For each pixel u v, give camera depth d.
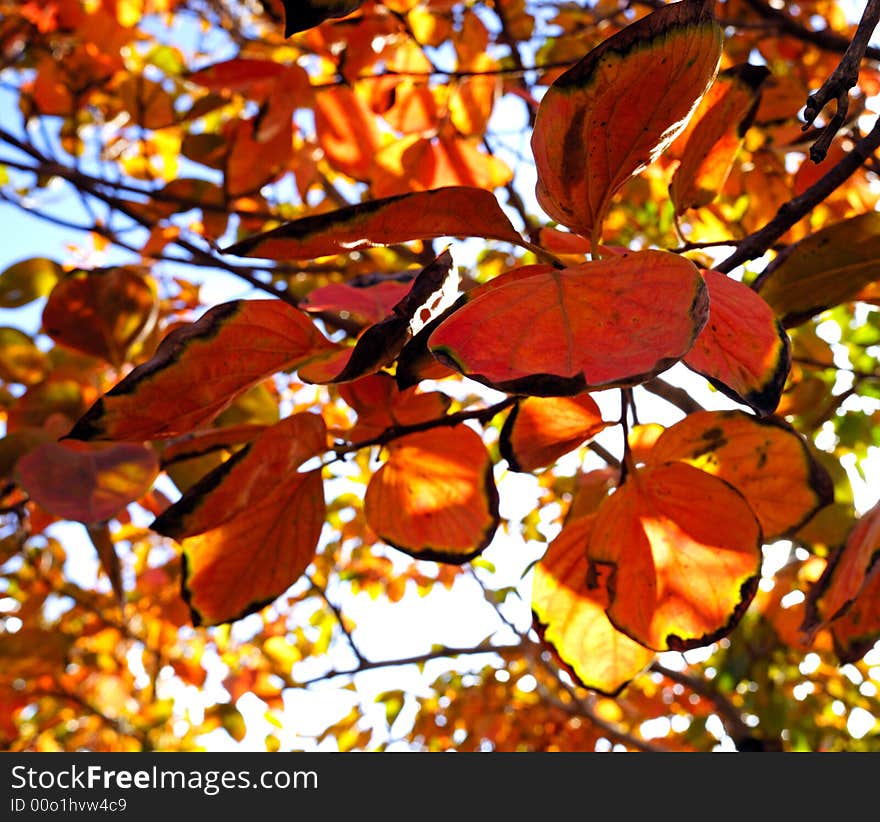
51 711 4.75
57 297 1.41
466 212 0.67
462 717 5.64
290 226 0.65
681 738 5.05
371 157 1.94
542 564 0.97
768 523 0.93
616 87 0.62
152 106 2.58
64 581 3.88
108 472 1.15
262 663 4.28
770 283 0.90
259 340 0.76
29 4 2.41
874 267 0.88
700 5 0.61
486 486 0.97
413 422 0.98
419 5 1.91
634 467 0.91
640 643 0.89
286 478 0.88
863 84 2.57
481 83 2.00
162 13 3.15
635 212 2.72
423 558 0.97
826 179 0.90
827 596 1.02
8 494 1.53
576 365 0.53
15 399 1.60
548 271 0.63
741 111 0.91
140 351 1.57
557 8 2.95
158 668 3.87
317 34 1.89
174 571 3.10
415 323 0.71
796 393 1.83
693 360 0.64
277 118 1.91
